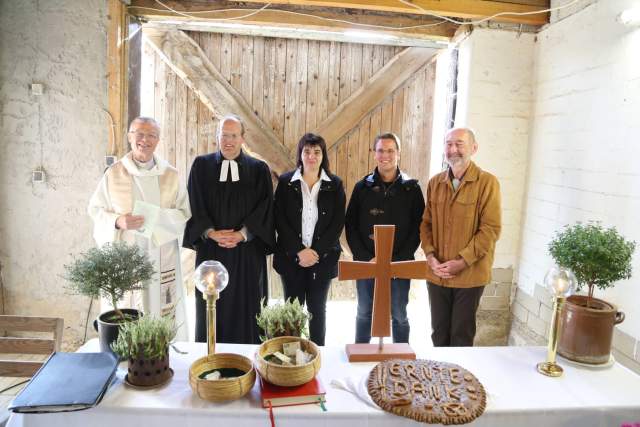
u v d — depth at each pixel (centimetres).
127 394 138
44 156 308
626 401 143
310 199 268
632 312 224
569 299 178
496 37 323
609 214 246
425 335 362
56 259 316
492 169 331
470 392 142
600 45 257
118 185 243
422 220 267
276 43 360
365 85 370
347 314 392
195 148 365
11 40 298
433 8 304
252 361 148
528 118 330
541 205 310
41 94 303
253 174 265
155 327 144
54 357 150
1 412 183
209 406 133
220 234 254
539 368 162
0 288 316
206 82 358
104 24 300
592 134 261
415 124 378
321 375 156
